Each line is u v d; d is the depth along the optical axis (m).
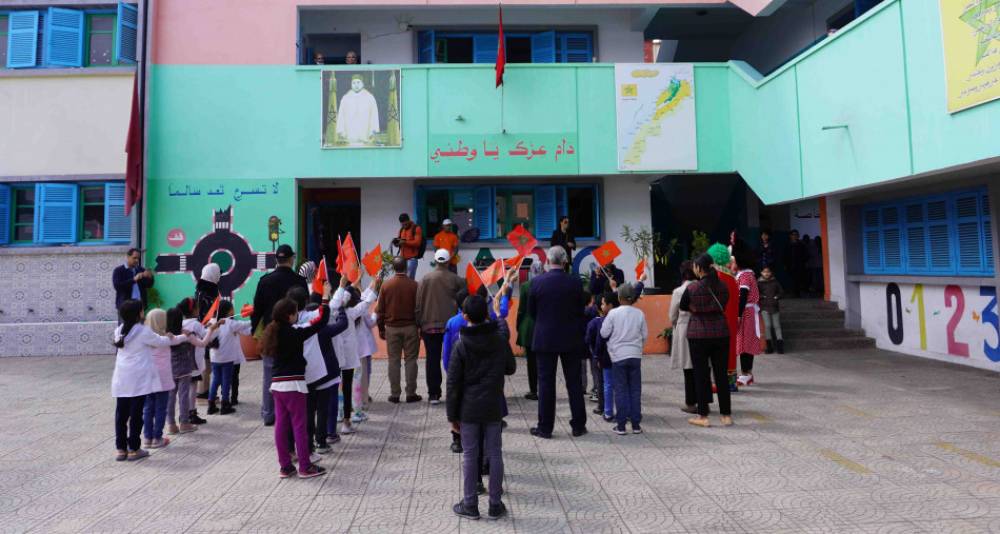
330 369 5.38
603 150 12.04
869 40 8.25
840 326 11.77
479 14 13.57
